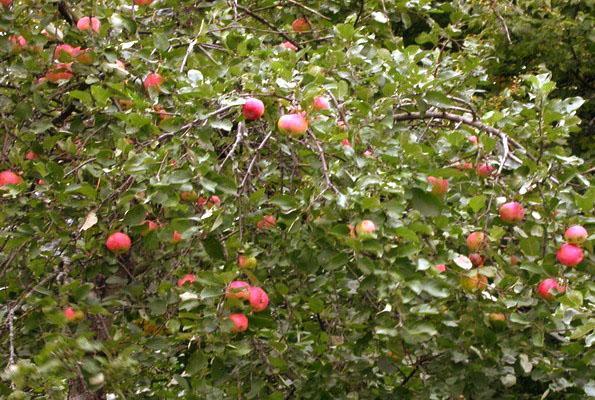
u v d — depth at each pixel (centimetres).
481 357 363
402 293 323
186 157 329
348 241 307
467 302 365
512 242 390
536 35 775
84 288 333
